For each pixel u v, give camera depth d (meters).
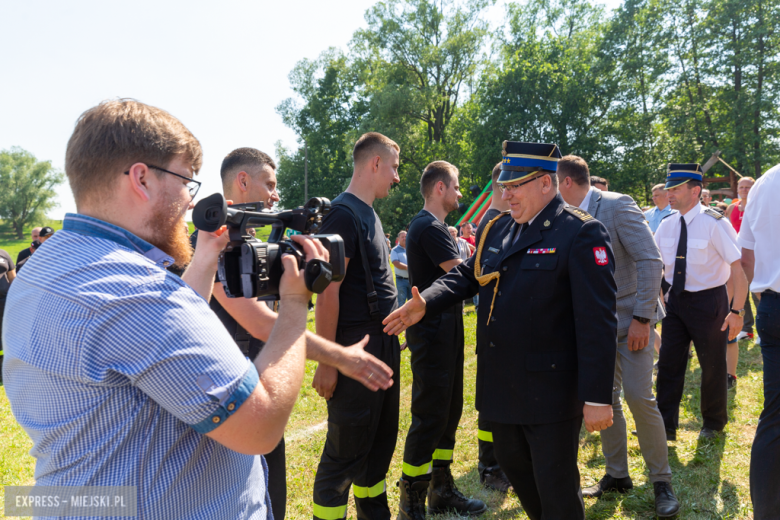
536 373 2.27
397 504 3.40
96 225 1.13
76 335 0.99
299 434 4.77
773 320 2.57
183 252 1.28
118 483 1.04
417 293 2.50
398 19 38.97
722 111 30.61
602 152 33.28
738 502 3.13
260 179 2.54
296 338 1.22
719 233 3.86
